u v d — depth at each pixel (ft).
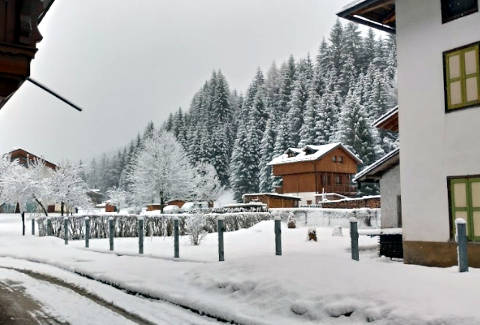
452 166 38.17
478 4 37.32
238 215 101.19
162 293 27.17
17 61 15.62
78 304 26.45
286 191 218.18
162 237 83.82
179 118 392.27
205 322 21.56
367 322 18.63
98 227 87.30
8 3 15.85
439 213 38.99
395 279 21.85
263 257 30.48
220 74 382.42
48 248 64.28
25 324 21.95
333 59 354.95
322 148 214.28
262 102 322.55
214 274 29.27
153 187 172.86
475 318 16.33
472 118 36.96
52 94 18.79
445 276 22.11
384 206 65.31
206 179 236.84
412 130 41.68
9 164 152.66
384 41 354.74
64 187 136.98
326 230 87.56
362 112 231.30
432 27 40.52
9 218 164.45
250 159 273.75
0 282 35.27
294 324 19.69
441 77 39.52
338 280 22.68
